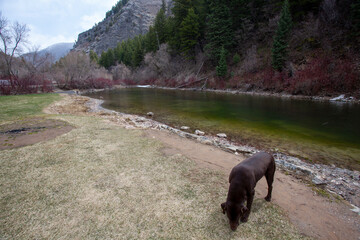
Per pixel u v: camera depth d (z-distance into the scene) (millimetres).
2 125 9297
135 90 40531
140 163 5508
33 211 3625
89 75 47688
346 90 17234
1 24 29234
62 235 3098
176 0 42562
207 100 21578
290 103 17281
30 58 37219
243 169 3125
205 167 5305
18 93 28266
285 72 23125
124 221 3381
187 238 3043
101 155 6023
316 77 19281
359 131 9383
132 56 70125
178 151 6457
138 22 170875
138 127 9852
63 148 6547
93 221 3383
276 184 4590
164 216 3498
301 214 3568
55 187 4352
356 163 6363
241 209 2889
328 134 9156
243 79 28656
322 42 22266
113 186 4395
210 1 38281
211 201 3895
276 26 29719
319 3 25281
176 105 18906
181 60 47812
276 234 3105
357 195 4453
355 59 18438
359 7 19844
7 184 4469
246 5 34250
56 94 28266
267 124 11195
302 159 6715
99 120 10875
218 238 3043
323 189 4562
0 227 3250
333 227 3271
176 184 4469
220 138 9047
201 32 40750
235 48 35875
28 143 6984
